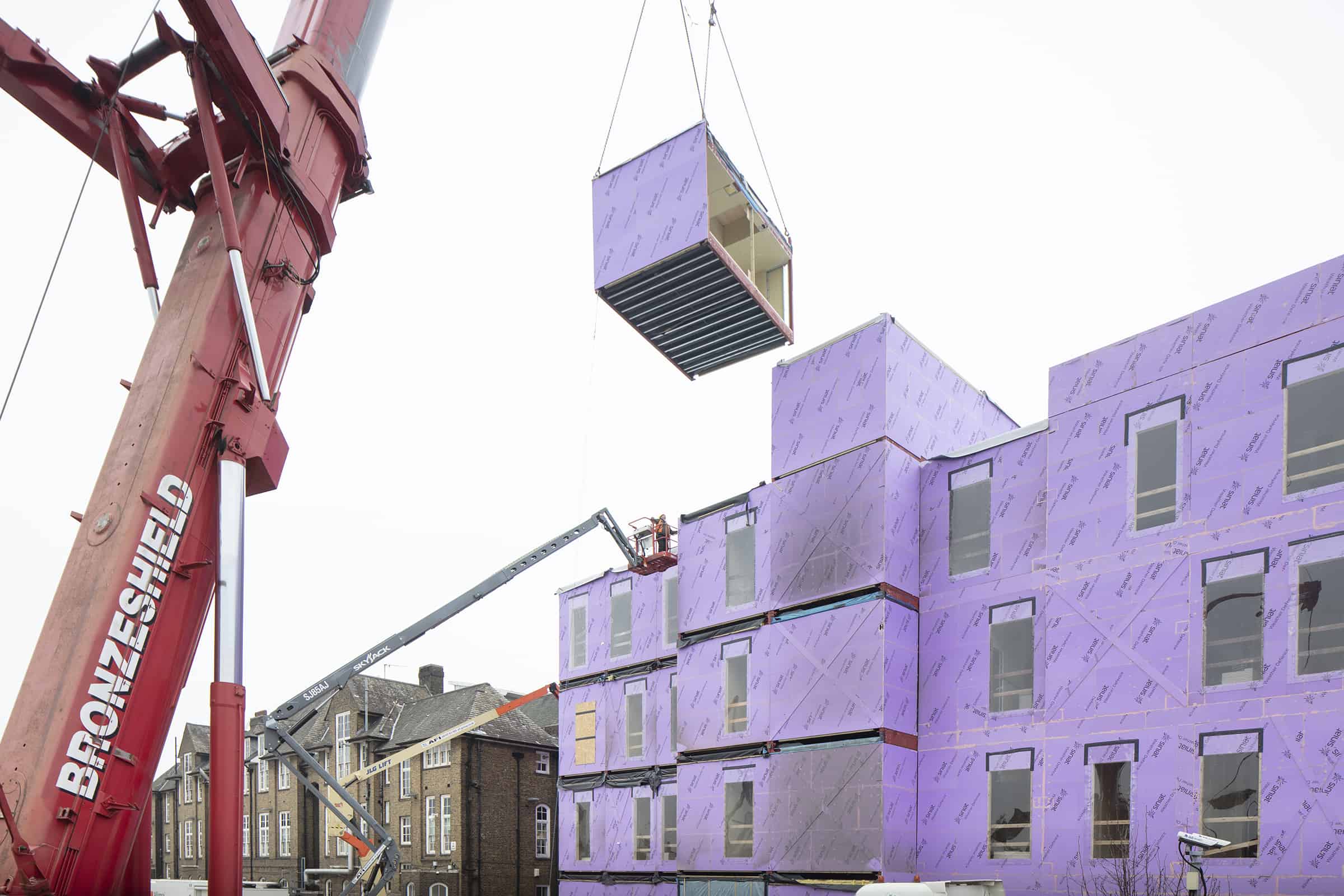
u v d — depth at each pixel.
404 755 41.25
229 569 12.90
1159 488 22.97
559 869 40.44
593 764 40.12
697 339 27.09
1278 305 21.61
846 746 26.70
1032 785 23.97
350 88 16.38
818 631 28.36
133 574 12.38
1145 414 23.48
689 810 31.42
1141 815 21.61
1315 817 19.02
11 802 11.48
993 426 32.81
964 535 27.30
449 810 52.72
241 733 12.73
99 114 14.34
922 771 26.47
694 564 33.47
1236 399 21.94
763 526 30.95
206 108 13.45
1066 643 23.92
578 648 42.66
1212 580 21.61
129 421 13.08
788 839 27.67
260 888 27.53
